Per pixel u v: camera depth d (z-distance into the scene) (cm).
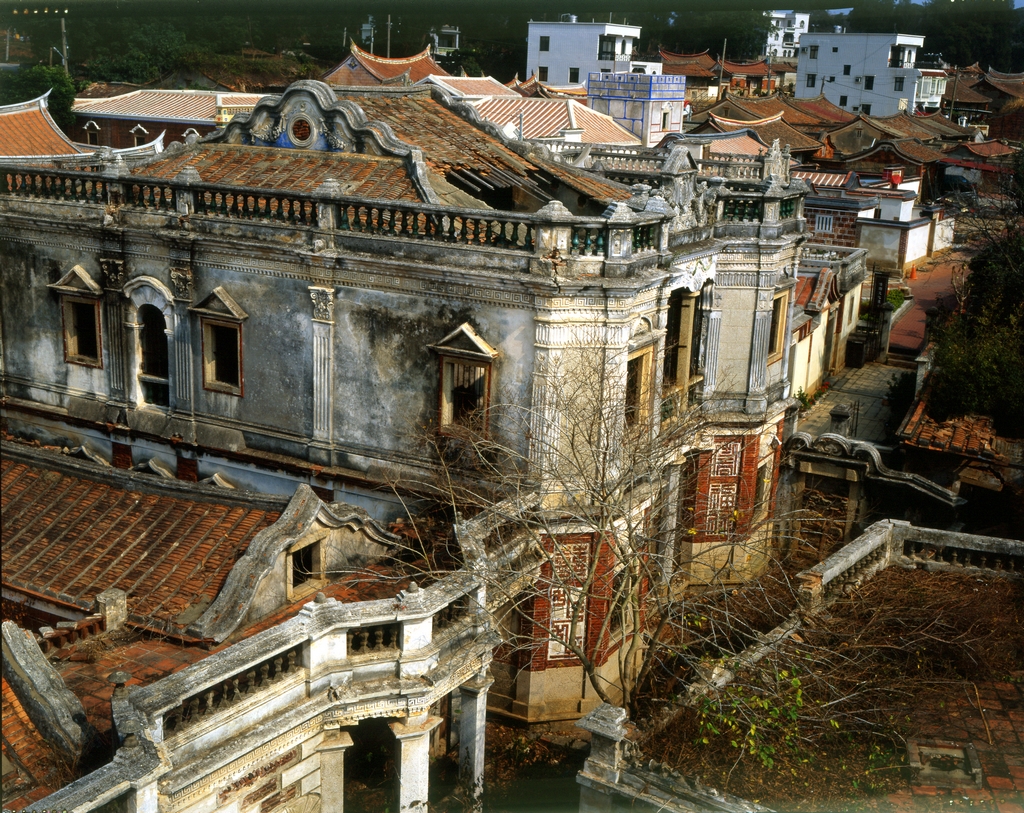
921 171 7231
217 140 2534
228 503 1833
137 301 2341
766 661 1639
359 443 2148
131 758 1182
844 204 6109
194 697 1293
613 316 1902
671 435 2144
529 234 1898
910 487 2708
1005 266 3791
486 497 1975
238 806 1362
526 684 2073
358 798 1817
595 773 1367
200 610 1630
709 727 1461
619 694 2209
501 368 1956
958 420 2967
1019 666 1742
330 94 2352
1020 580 1989
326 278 2091
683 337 2441
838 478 2784
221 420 2316
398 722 1527
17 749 1317
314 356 2150
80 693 1445
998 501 2838
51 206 2402
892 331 5047
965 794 1406
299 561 1755
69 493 1934
